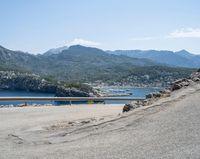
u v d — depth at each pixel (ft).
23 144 34.71
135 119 38.22
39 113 66.23
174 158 23.73
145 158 24.53
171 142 28.02
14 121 53.62
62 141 34.42
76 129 39.22
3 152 31.04
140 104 47.70
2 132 42.88
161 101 44.86
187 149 25.48
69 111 70.23
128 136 32.27
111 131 35.29
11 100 92.84
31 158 27.84
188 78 56.34
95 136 34.40
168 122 34.78
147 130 33.32
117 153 26.71
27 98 95.04
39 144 34.19
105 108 78.18
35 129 43.86
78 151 28.78
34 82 535.60
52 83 485.15
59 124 46.75
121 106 85.81
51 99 98.89
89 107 81.82
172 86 53.36
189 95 44.93
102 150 28.22
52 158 27.22
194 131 30.19
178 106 40.47
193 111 37.06
